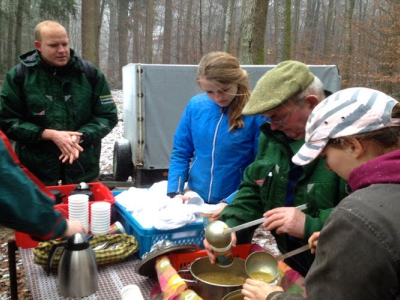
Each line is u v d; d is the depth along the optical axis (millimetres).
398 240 820
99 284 1587
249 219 1765
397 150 907
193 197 1998
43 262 1635
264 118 1854
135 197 2021
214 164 2117
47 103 2730
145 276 1643
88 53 12766
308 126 1034
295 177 1676
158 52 28094
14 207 1135
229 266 1596
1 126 2705
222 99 1992
